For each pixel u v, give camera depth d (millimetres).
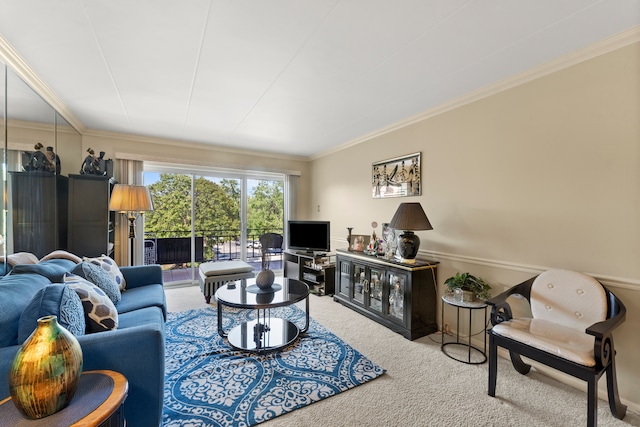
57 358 935
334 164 4641
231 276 3600
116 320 1665
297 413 1608
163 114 3113
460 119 2678
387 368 2082
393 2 1448
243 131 3754
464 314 2596
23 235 2316
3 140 2049
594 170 1848
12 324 1252
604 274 1807
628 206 1713
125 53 1934
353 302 3350
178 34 1723
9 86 2074
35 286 1604
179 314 3115
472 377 1988
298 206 5320
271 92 2549
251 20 1592
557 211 2021
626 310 1710
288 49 1882
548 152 2066
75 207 2994
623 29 1657
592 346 1541
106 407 972
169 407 1637
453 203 2738
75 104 2824
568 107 1961
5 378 1093
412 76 2250
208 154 4508
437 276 2848
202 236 4645
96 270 2127
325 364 2113
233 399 1712
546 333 1697
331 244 4688
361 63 2055
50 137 2713
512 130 2277
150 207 3342
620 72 1734
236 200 4926
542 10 1500
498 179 2377
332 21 1600
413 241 2768
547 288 1945
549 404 1709
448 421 1557
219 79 2301
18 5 1463
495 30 1675
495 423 1550
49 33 1713
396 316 2777
